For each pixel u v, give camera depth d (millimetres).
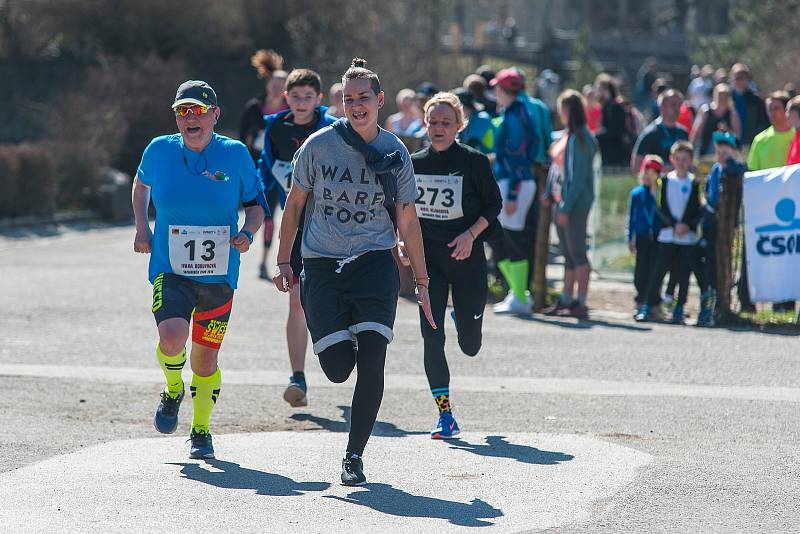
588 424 24109
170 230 21172
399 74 119188
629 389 27531
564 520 17562
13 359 30672
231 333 35188
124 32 104875
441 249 23438
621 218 47281
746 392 27172
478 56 142125
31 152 65500
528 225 39469
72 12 103750
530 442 22531
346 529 17109
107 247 57438
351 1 119812
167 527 17172
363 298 19328
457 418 24781
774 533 16984
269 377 29047
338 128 19297
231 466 20766
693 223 37406
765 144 39562
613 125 57219
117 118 81375
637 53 169750
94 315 37906
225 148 21328
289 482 19688
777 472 20281
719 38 135000
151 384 27906
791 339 34719
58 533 16891
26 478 19844
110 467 20625
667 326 37250
